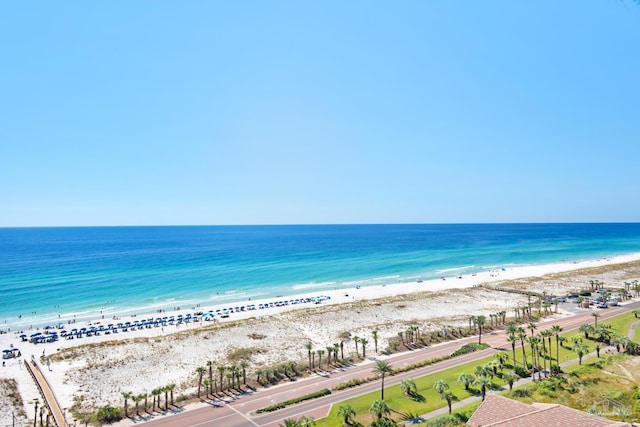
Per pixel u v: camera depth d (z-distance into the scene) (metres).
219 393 61.88
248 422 52.44
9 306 119.94
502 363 69.38
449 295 132.50
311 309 114.38
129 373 70.56
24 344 86.62
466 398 57.28
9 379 67.81
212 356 78.88
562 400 52.97
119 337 91.31
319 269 189.12
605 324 94.25
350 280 164.62
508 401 43.59
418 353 78.75
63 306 120.94
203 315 110.12
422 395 58.88
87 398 60.94
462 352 77.75
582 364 69.06
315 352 79.44
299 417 53.25
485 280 159.88
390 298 127.94
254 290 145.75
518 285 148.00
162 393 62.34
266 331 94.62
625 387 57.09
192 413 55.47
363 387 62.88
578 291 137.12
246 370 71.50
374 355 77.94
